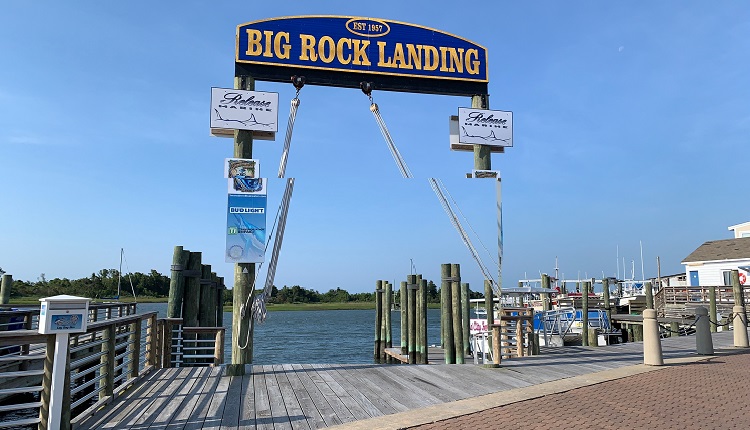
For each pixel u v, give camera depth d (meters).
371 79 10.15
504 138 10.66
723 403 6.72
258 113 9.16
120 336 7.62
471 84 10.73
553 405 6.59
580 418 5.94
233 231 8.90
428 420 5.79
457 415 6.02
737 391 7.49
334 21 10.07
